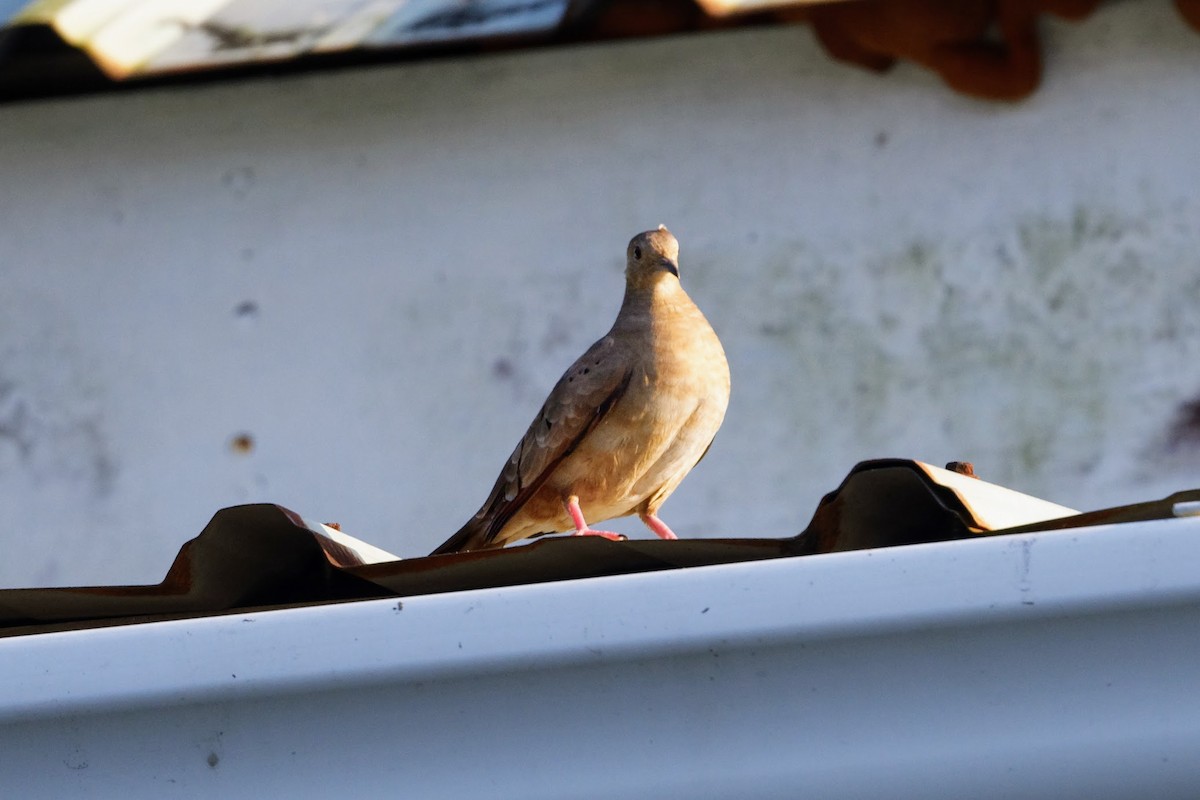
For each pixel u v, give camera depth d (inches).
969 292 470.6
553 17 442.6
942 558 136.6
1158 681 139.6
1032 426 463.8
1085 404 461.7
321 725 148.3
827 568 137.9
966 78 457.4
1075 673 140.6
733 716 144.3
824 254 478.0
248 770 149.1
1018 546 135.9
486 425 485.7
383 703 147.3
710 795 144.6
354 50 446.0
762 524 469.4
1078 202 466.0
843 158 478.9
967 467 200.2
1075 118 465.7
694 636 138.9
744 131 483.8
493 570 163.8
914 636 141.3
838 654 142.6
